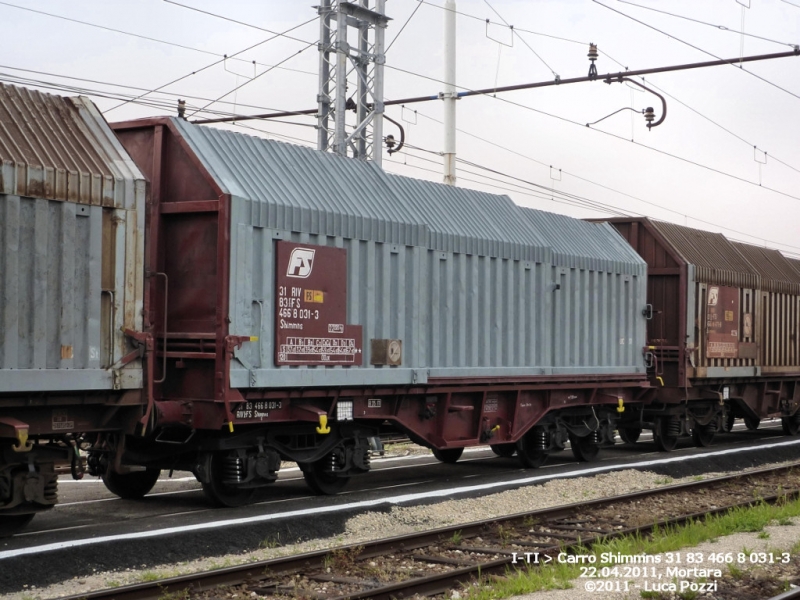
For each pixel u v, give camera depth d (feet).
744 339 82.79
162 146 43.06
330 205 46.24
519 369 58.29
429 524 40.98
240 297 41.32
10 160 33.14
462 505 44.98
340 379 45.78
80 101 38.45
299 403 45.01
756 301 85.10
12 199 33.12
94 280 35.83
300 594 28.02
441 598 28.35
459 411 54.80
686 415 76.28
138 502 45.52
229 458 42.91
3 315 32.83
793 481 57.47
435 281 52.16
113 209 36.78
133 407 38.11
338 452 48.24
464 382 53.67
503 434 58.39
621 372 68.59
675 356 74.18
